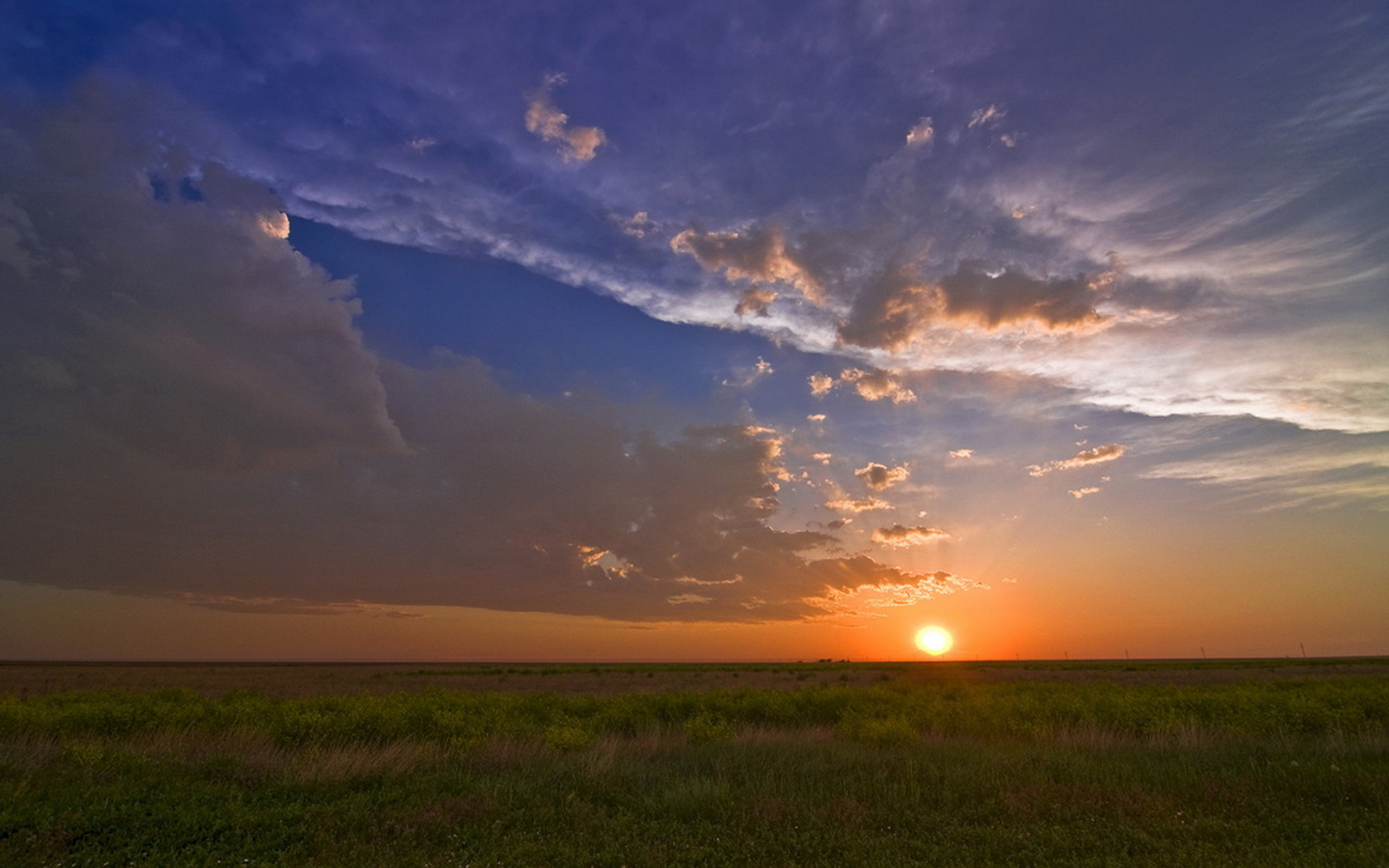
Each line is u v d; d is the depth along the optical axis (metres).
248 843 7.46
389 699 19.80
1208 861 6.83
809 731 17.36
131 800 9.04
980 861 7.08
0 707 15.78
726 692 25.64
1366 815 8.18
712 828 8.22
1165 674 66.12
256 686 44.81
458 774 11.12
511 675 72.25
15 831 7.64
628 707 20.64
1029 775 10.70
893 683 44.94
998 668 98.50
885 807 9.09
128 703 18.95
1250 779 10.23
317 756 12.29
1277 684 34.56
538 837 7.84
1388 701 18.92
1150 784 10.18
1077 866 6.83
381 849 7.36
